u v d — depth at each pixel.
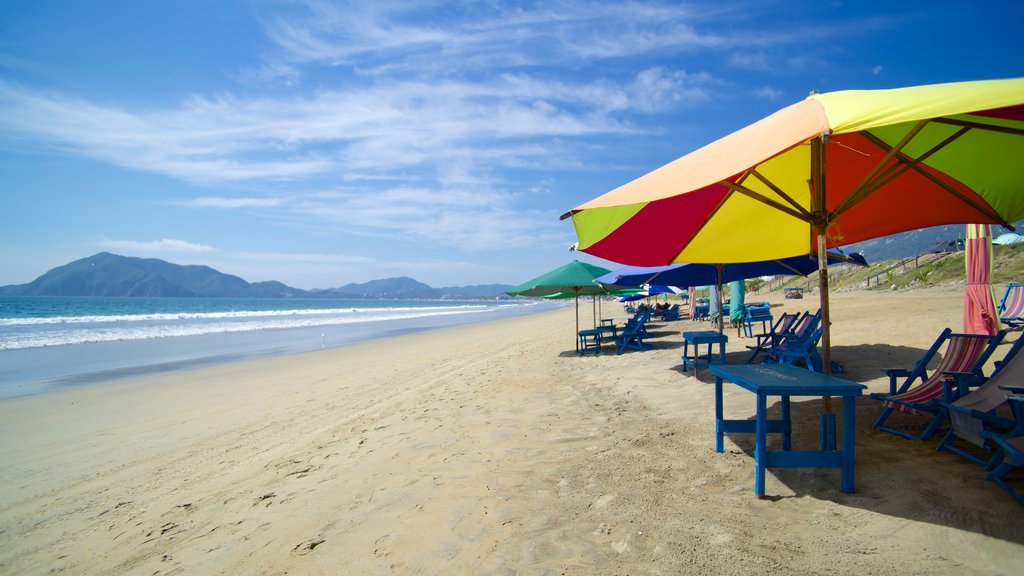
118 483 4.97
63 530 3.90
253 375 12.41
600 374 8.27
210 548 3.26
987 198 4.12
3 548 3.68
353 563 2.84
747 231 5.09
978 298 6.52
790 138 2.55
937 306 13.50
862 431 4.05
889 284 26.23
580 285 11.29
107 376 12.77
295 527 3.41
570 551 2.69
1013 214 4.16
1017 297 9.18
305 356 16.27
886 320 10.96
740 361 8.22
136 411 8.65
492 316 48.84
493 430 5.27
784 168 4.21
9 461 6.03
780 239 5.27
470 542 2.92
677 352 10.10
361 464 4.60
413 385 9.09
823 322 3.34
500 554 2.74
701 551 2.54
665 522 2.88
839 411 4.62
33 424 7.92
